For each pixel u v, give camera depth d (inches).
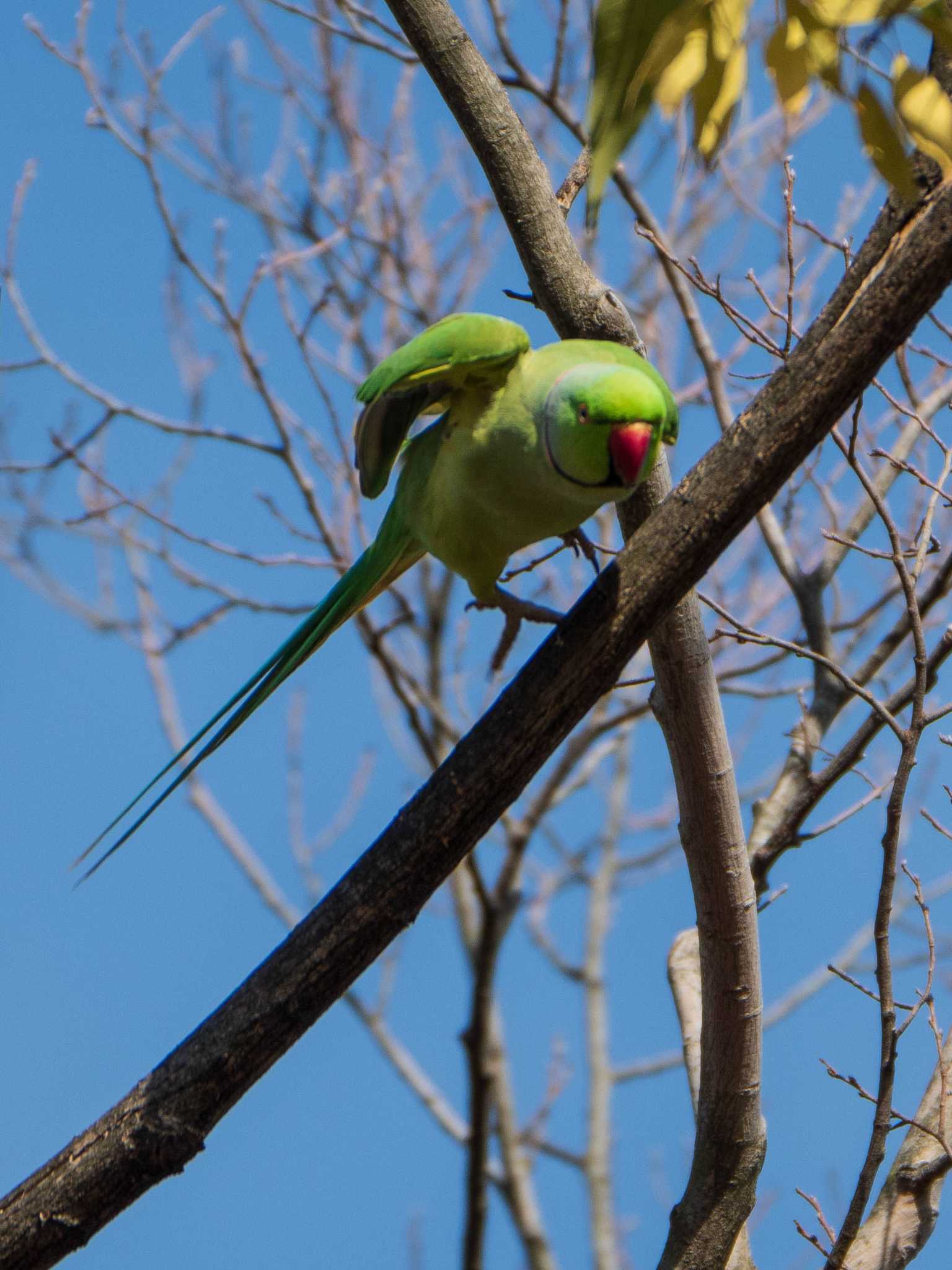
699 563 255.9
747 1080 301.4
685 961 372.2
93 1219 253.3
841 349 244.7
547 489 311.1
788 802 404.8
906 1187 307.6
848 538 446.3
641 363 314.8
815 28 206.2
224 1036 255.9
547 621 333.4
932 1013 310.7
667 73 208.4
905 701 361.7
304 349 564.7
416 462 332.2
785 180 367.6
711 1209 302.2
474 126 318.7
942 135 207.9
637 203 462.3
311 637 335.9
